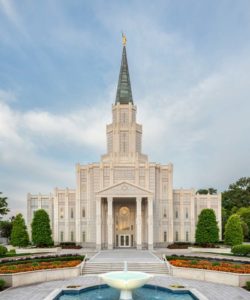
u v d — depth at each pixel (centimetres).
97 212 7806
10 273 3966
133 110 9194
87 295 3412
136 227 7925
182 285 3816
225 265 4362
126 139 8988
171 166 8756
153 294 3469
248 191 13100
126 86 9419
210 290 3647
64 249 7819
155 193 8500
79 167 8738
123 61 9638
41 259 5184
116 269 4934
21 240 8088
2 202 9288
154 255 6300
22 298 3319
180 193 8956
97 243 7744
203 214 8006
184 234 8825
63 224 8862
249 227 10619
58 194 8944
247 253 6016
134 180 8506
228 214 12194
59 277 4419
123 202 8431
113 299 3256
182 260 5069
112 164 8531
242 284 3862
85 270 4878
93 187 8525
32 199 9219
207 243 7856
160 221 8556
